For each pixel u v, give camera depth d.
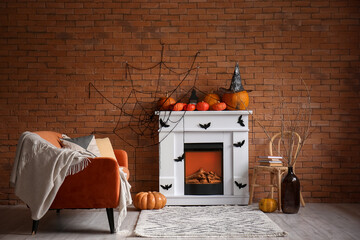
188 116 5.14
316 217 4.42
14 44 5.40
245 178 5.12
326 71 5.42
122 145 5.43
